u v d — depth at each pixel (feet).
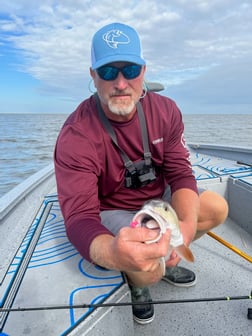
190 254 2.13
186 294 3.25
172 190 3.20
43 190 5.00
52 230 3.36
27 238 3.21
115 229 2.81
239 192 4.65
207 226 3.29
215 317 2.92
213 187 4.87
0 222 3.76
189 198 2.92
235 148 6.77
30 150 26.53
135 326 2.85
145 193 3.21
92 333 2.01
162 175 3.44
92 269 2.53
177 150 3.29
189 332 2.75
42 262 2.68
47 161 21.33
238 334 2.70
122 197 3.16
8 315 2.04
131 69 2.67
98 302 2.12
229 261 3.85
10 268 2.61
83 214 2.49
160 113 3.08
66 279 2.41
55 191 4.92
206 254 4.04
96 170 2.78
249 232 4.54
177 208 2.86
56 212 3.91
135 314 2.85
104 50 2.67
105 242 2.11
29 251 2.89
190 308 3.06
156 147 3.08
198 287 3.36
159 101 3.23
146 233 1.84
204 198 3.18
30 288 2.31
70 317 2.00
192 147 8.25
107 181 2.98
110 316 2.15
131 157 2.99
